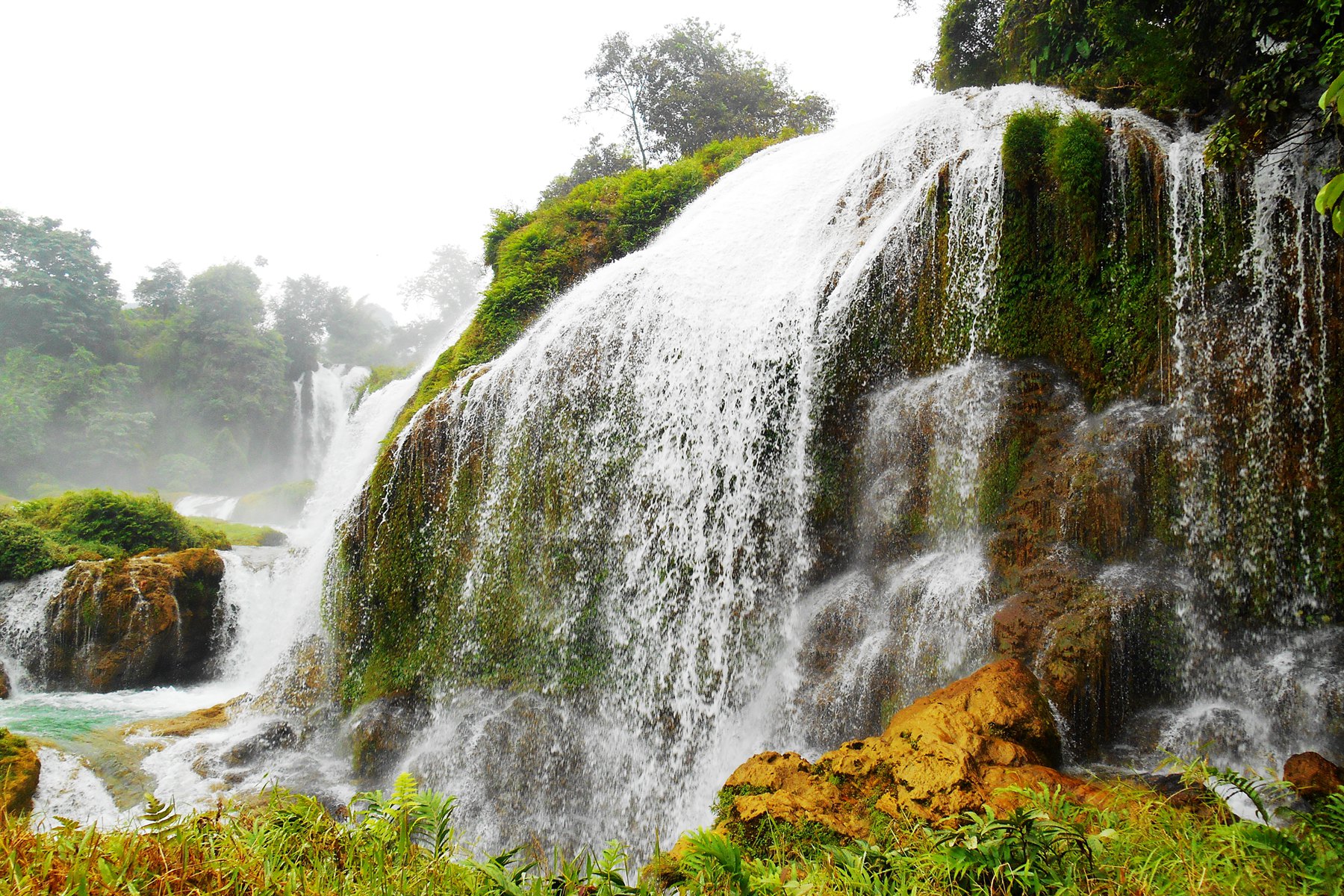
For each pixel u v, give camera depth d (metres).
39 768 7.88
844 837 4.31
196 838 3.60
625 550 10.03
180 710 12.88
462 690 10.41
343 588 11.91
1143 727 6.51
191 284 48.22
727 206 12.35
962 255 8.73
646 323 10.90
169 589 15.34
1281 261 7.34
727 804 4.95
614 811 8.71
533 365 11.49
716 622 9.19
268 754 10.52
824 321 9.33
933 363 8.79
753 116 26.89
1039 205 8.40
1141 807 3.89
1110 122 8.91
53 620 14.56
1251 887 3.14
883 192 10.69
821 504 8.98
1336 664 6.47
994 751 4.91
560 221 15.40
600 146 28.30
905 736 5.04
